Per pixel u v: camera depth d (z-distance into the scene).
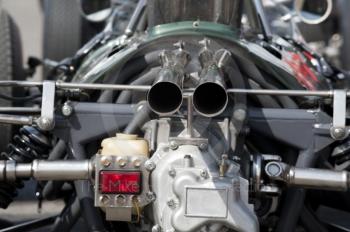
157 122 5.38
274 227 5.86
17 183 5.95
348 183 5.17
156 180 4.97
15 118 5.45
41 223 6.53
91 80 5.75
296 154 5.80
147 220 5.15
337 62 13.59
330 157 5.94
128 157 4.95
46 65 9.22
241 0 5.93
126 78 5.74
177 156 4.99
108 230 5.82
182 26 5.73
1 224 6.93
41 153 5.92
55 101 5.65
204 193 4.86
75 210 5.84
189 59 5.39
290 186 5.33
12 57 7.92
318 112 5.64
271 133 5.64
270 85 5.77
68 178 5.16
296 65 6.23
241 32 6.02
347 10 12.75
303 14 6.74
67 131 5.61
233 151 5.41
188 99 5.07
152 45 5.68
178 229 4.85
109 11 7.85
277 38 6.70
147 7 6.01
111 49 6.18
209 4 5.80
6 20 8.17
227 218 4.84
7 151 6.37
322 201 6.39
